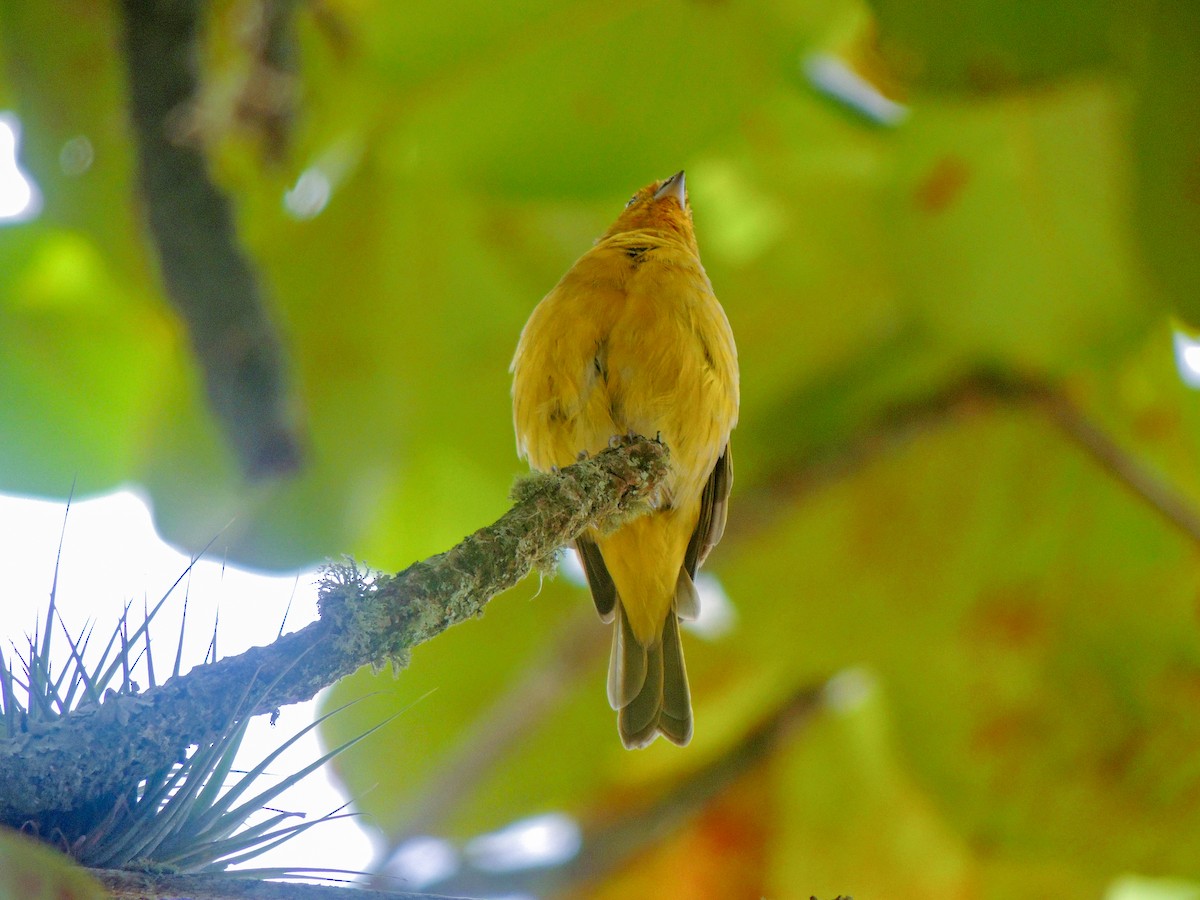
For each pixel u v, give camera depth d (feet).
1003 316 36.27
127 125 24.70
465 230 38.60
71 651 12.75
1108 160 32.63
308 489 38.68
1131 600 41.19
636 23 31.17
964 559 42.14
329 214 37.17
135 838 11.98
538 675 41.39
